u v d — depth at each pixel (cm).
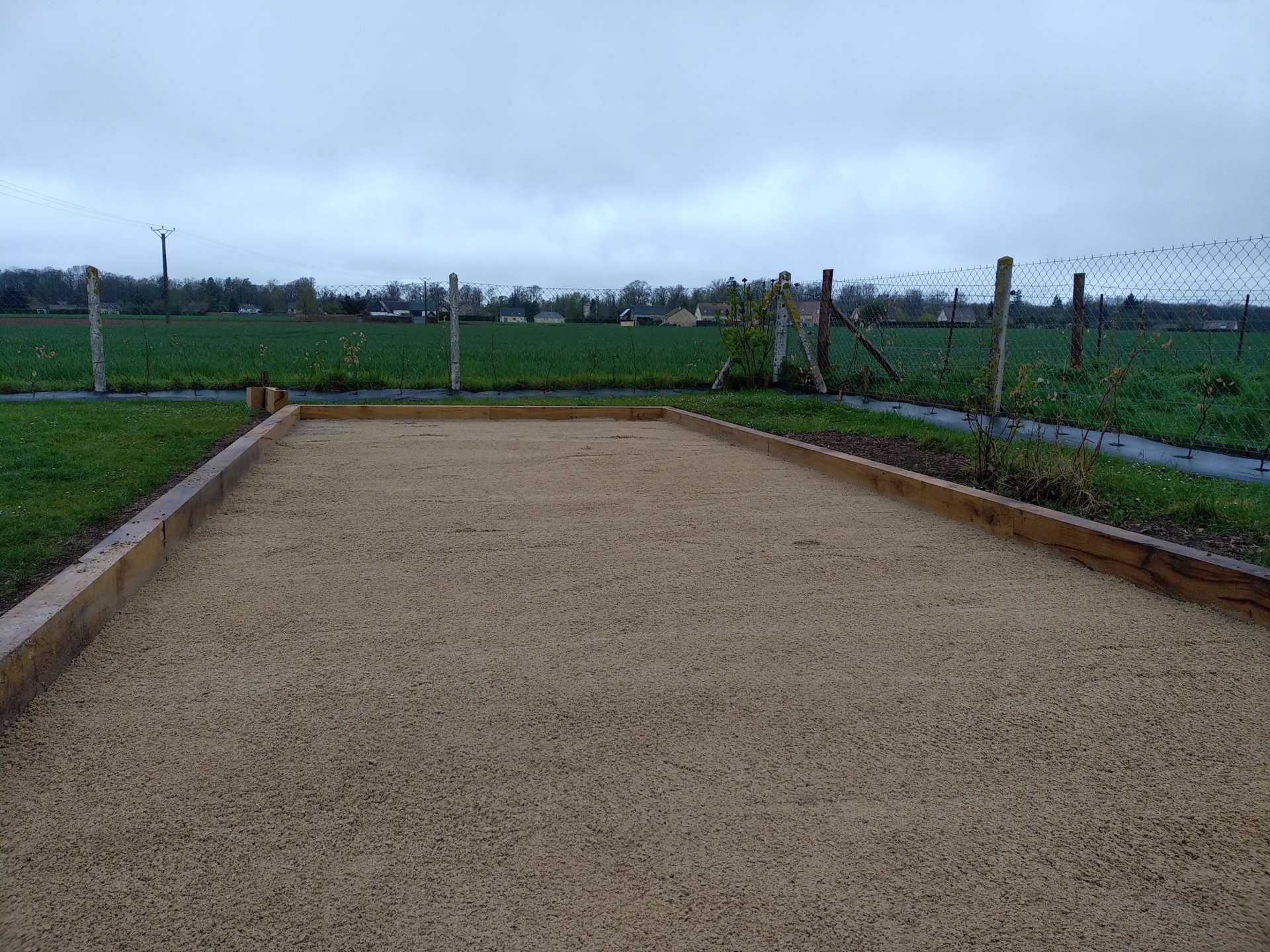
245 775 195
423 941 145
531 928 149
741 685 245
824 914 153
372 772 197
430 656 263
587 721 223
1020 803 189
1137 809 188
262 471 552
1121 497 441
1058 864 169
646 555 371
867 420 773
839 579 341
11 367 1196
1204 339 861
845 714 229
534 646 271
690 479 543
